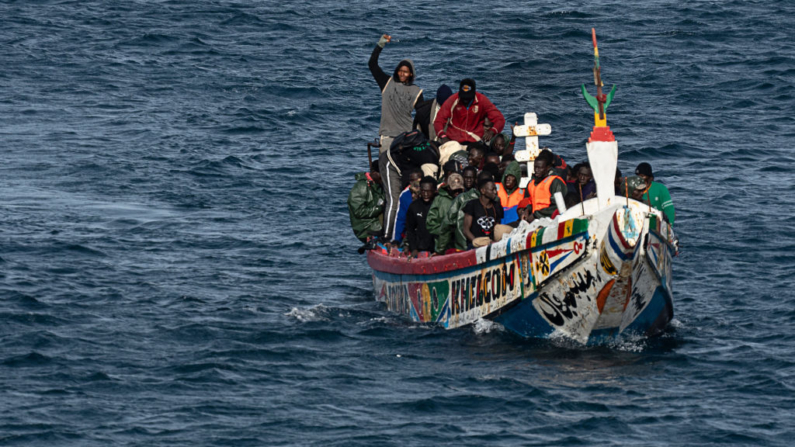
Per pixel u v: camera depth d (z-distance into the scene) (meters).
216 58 139.75
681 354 47.09
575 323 47.03
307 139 103.94
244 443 37.88
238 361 46.50
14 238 69.19
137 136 103.50
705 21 162.25
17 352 47.00
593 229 43.72
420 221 53.62
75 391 42.59
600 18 165.88
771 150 98.06
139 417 40.09
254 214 79.19
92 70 132.12
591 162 44.59
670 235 48.53
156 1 172.88
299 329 51.62
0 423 39.28
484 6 176.88
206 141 102.06
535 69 134.88
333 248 70.75
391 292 57.16
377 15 168.00
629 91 123.19
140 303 56.03
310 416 40.28
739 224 72.81
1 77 127.38
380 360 46.84
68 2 169.75
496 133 56.41
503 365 45.81
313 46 147.38
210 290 59.50
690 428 38.88
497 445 37.66
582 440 37.97
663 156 96.31
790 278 60.03
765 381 43.56
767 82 125.69
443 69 134.00
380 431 38.84
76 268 62.78
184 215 78.25
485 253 48.47
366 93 123.81
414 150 56.28
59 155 96.00
